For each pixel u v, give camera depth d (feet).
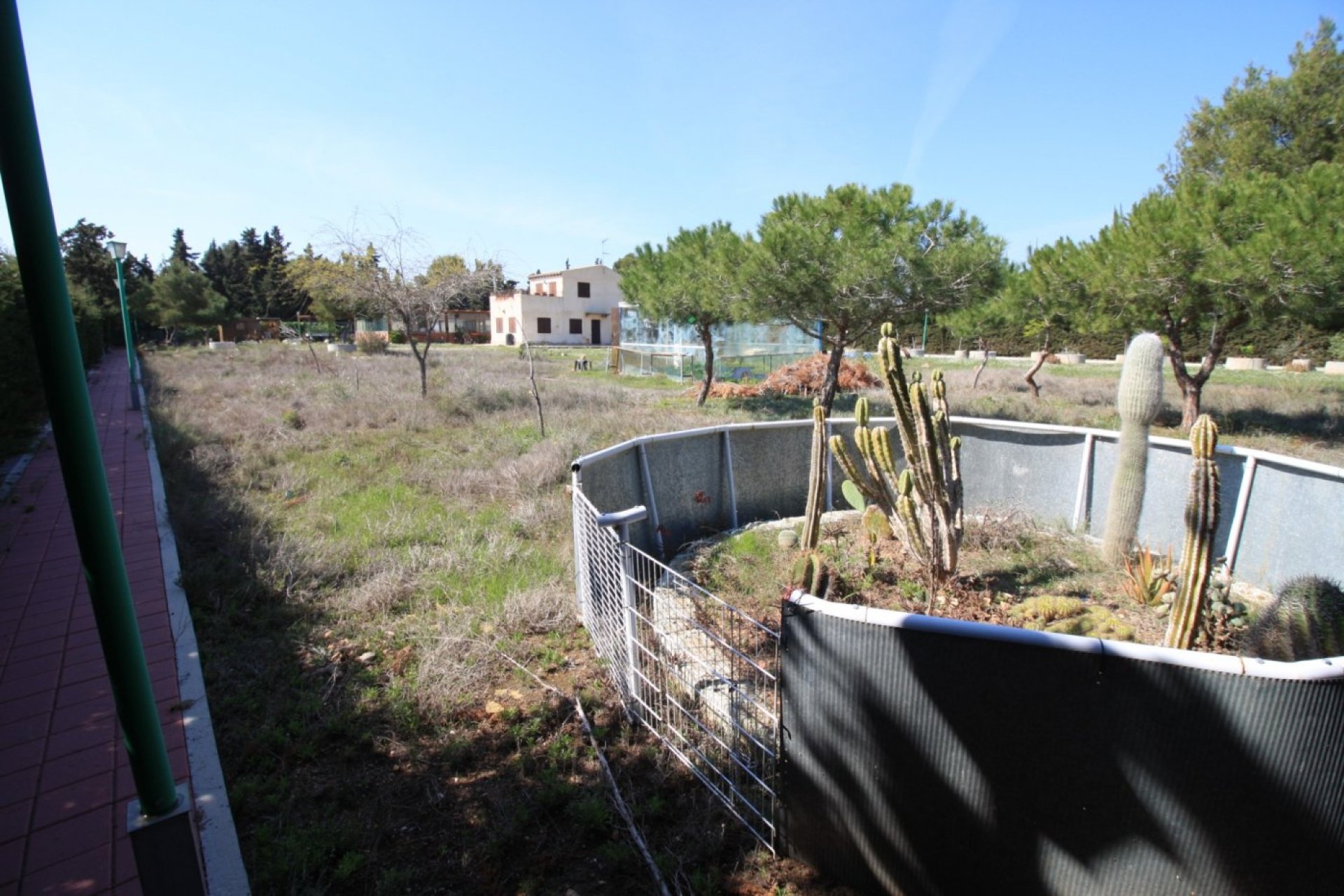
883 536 15.85
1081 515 17.95
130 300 115.55
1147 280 28.14
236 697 9.62
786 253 27.43
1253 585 14.58
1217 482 9.74
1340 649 8.82
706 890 6.46
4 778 8.07
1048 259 38.96
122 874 6.72
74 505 4.42
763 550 16.07
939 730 5.57
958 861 5.75
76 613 12.58
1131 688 4.85
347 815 7.54
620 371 69.51
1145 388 14.32
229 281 171.94
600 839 7.25
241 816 7.43
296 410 33.81
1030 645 5.08
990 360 84.99
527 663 10.69
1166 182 57.88
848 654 5.86
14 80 3.94
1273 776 4.60
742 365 61.00
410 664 10.67
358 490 20.85
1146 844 5.02
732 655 8.52
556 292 134.92
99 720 9.29
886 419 21.09
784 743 6.55
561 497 18.72
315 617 12.25
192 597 12.69
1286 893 4.75
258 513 17.84
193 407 36.78
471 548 15.34
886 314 28.96
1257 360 68.80
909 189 28.50
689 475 18.26
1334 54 47.85
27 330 28.37
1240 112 52.06
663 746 8.71
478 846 7.05
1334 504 13.03
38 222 4.08
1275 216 24.68
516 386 45.24
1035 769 5.26
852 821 6.22
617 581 9.46
